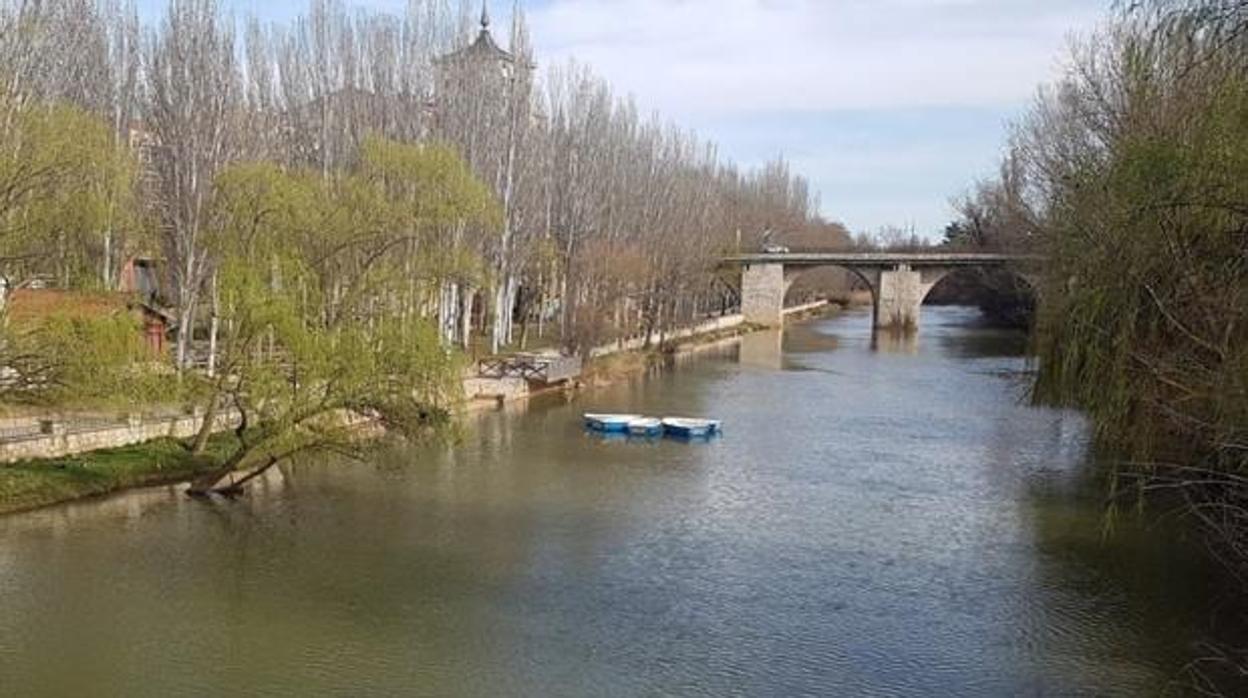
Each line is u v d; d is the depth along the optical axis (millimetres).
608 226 73938
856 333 110688
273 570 26172
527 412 52719
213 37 44469
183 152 42031
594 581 26297
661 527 31469
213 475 32938
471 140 59500
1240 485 14094
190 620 22734
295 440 32281
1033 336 21953
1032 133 66062
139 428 35750
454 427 34875
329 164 50938
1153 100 16297
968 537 30703
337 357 32281
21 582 24547
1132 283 15703
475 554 28094
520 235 64375
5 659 20406
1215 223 14328
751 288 112062
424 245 45375
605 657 21625
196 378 34156
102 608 23203
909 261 106062
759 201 133250
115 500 31453
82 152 30016
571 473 38656
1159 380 15266
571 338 65625
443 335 42156
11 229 28109
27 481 30422
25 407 30984
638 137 82250
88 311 30516
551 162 69812
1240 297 13703
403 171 44250
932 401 59031
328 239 36188
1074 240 18188
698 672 20984
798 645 22469
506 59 63562
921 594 25734
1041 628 23500
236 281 32625
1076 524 31969
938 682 20688
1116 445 17312
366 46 55281
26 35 32375
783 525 32031
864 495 36125
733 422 51188
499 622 23297
